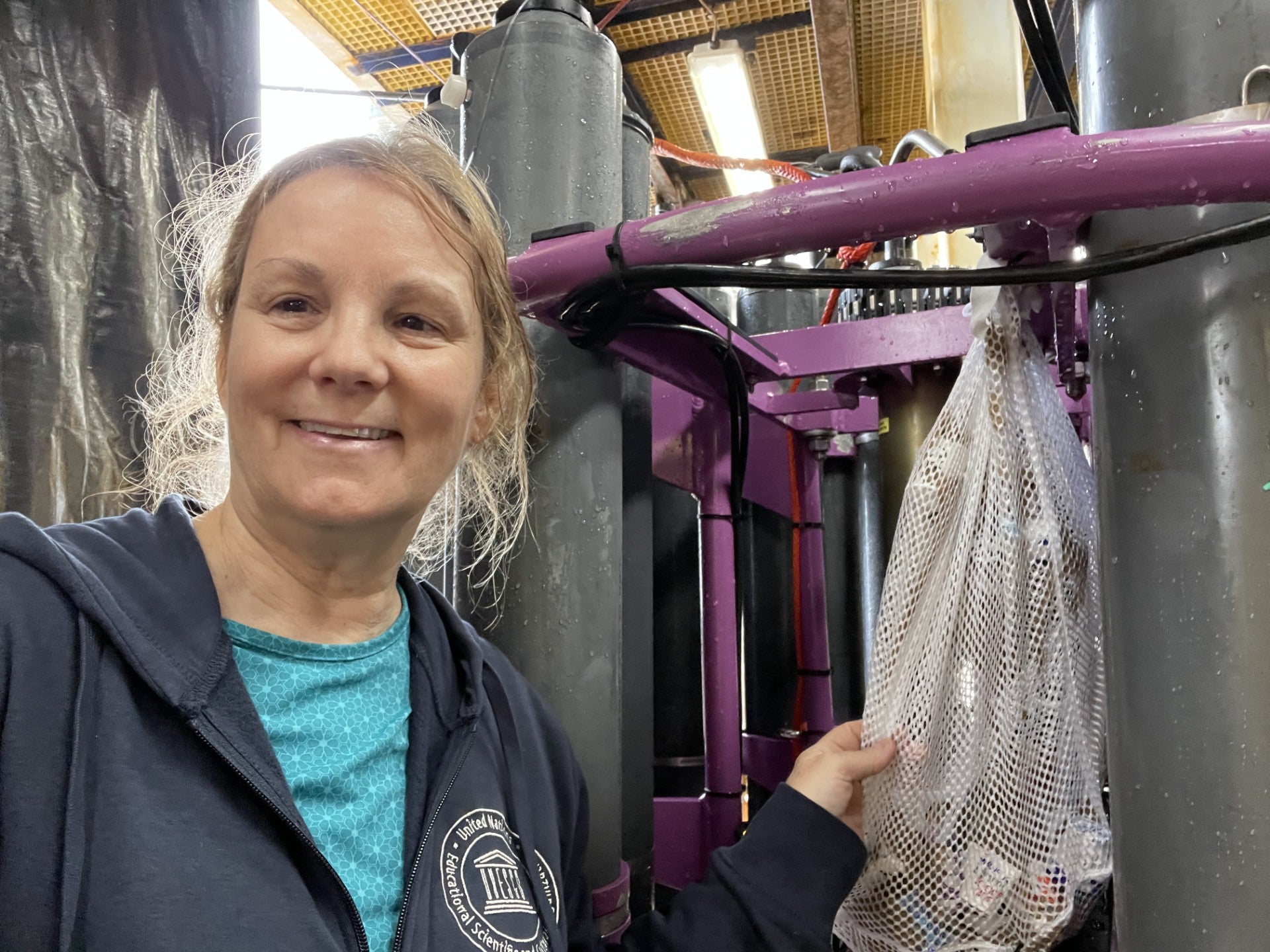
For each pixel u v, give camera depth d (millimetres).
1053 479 720
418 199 530
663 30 2793
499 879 578
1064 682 688
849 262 1685
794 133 3549
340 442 512
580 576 894
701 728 1689
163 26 1177
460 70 1075
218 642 499
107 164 1102
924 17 2457
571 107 921
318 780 522
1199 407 562
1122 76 615
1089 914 752
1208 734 544
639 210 1286
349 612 583
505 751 653
